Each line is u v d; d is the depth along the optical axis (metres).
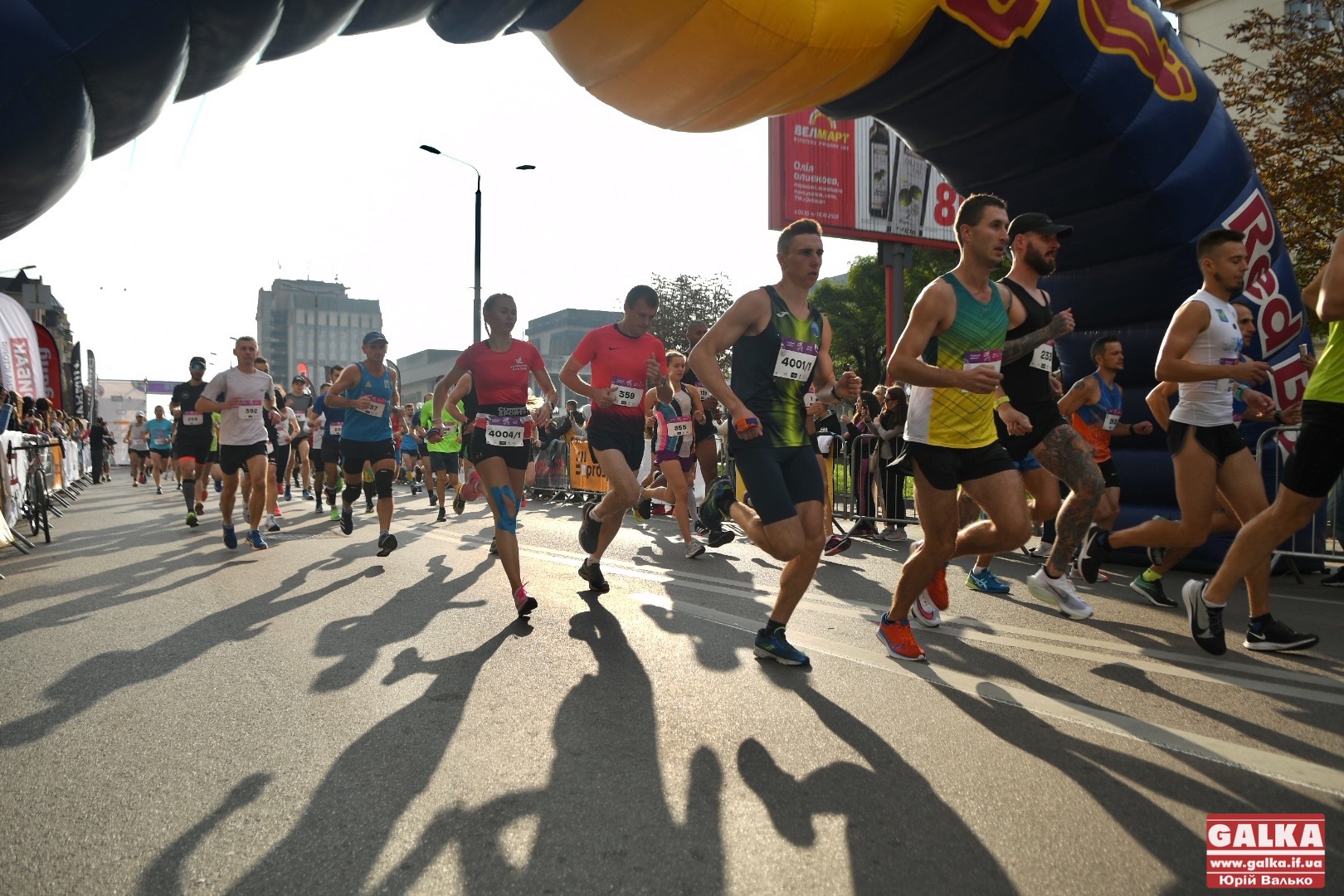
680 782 2.40
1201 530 4.32
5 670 3.65
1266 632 3.84
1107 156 6.14
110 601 5.24
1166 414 4.62
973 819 2.17
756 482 3.49
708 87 5.36
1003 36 5.74
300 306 151.75
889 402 8.27
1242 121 15.79
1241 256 4.00
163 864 1.97
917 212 18.05
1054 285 7.05
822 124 17.22
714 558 6.96
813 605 4.93
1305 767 2.49
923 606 4.36
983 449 3.54
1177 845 2.03
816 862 1.95
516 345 5.34
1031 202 6.73
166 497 16.48
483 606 4.94
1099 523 5.27
